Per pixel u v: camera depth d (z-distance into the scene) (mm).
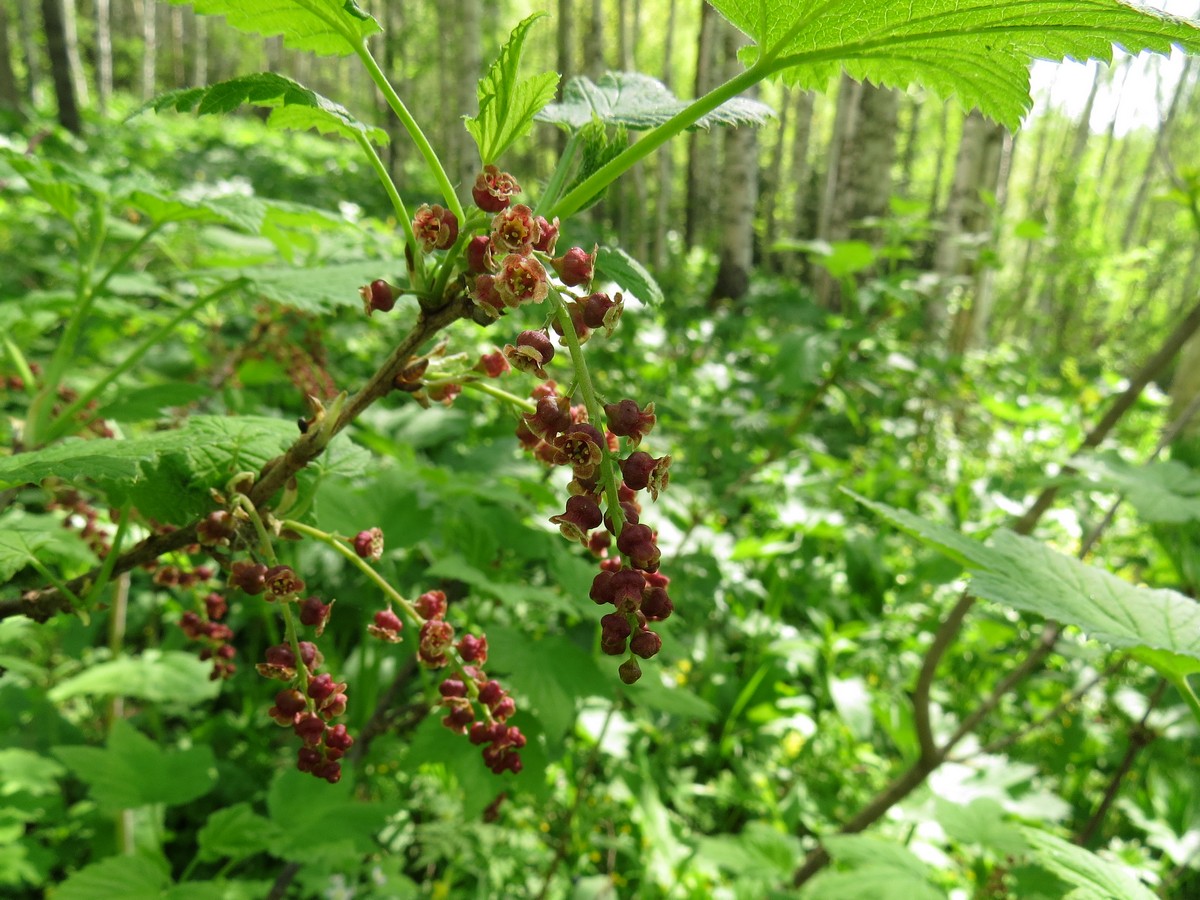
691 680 3791
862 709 3434
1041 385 11305
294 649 1021
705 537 4094
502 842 2727
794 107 25531
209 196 1930
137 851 2439
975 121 10383
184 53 34188
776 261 24188
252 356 3074
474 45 13125
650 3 27734
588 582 2436
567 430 828
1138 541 4754
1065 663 3936
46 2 12156
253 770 3082
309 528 1115
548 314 859
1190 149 31094
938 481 6941
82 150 9312
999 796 2828
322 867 2191
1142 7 785
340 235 3484
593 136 995
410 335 979
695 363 8086
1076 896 1323
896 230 6281
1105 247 16750
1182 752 3445
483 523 2555
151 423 2754
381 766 2920
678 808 3277
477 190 865
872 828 3088
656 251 16953
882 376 7379
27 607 1129
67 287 4160
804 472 5344
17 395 2693
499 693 1154
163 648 3236
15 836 2289
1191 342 5977
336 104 1008
